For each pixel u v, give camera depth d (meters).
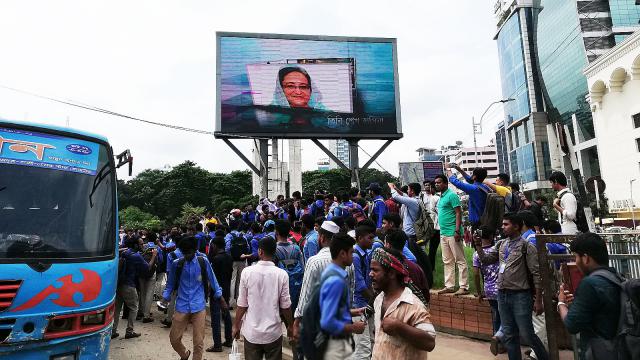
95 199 5.18
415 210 7.71
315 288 3.05
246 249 10.46
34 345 4.02
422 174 20.56
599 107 62.03
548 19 108.31
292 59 20.62
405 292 3.08
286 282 4.68
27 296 4.07
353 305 4.83
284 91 20.31
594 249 3.10
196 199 66.31
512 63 127.81
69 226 4.79
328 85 20.72
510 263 4.75
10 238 4.37
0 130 4.93
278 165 21.61
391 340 3.02
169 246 10.45
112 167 5.57
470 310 6.75
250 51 20.36
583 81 96.38
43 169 4.98
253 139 20.58
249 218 13.98
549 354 4.55
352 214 8.29
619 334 2.85
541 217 7.04
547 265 4.58
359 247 5.08
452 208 7.41
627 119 57.06
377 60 21.34
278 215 11.97
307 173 69.12
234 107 19.88
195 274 6.14
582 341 3.10
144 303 9.88
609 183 60.28
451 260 7.46
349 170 20.86
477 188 7.19
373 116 20.78
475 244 6.12
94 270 4.65
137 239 8.87
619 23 95.38
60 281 4.32
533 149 114.56
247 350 4.50
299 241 8.48
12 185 4.73
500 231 6.52
